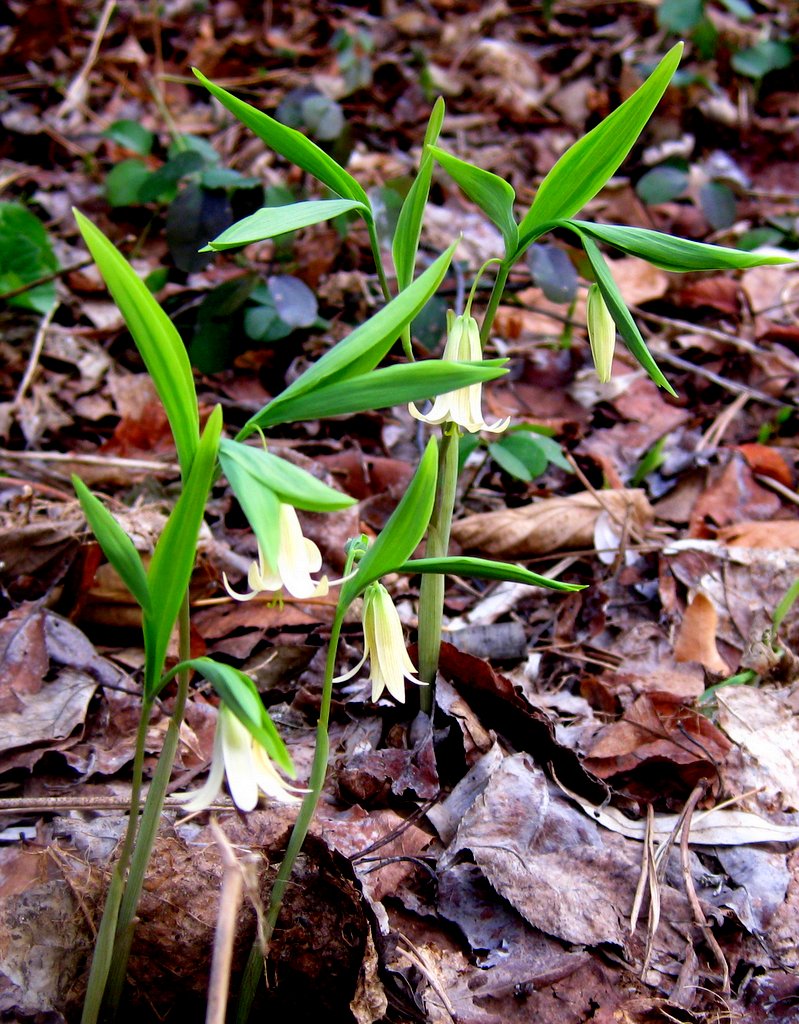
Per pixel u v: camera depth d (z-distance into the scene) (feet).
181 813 0.79
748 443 1.54
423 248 1.90
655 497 1.43
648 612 1.19
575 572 1.26
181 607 0.55
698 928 0.76
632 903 0.77
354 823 0.81
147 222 1.96
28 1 2.88
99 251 0.47
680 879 0.80
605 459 1.42
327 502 0.47
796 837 0.84
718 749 0.93
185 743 0.91
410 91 2.62
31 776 0.87
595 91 2.65
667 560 1.23
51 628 1.00
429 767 0.86
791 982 0.73
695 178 2.31
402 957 0.71
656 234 0.68
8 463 1.33
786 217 2.15
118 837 0.76
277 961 0.70
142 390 1.52
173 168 1.50
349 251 1.85
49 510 1.18
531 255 1.51
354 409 0.53
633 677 1.06
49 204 2.01
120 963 0.60
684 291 1.93
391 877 0.78
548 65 2.86
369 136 2.42
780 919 0.78
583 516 1.28
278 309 1.42
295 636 1.07
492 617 1.16
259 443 1.40
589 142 0.67
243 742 0.50
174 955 0.70
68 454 1.38
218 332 1.48
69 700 0.92
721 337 1.75
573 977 0.72
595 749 0.92
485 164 2.38
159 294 1.73
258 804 0.81
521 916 0.76
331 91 2.59
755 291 1.93
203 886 0.71
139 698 0.95
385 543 0.55
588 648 1.13
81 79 2.39
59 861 0.73
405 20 3.02
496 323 1.78
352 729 0.93
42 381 1.55
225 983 0.49
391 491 1.33
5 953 0.67
